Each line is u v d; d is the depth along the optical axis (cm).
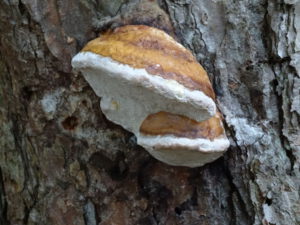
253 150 40
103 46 35
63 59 40
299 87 40
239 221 41
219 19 41
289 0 40
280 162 40
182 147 35
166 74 34
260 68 41
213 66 41
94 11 40
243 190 41
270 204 40
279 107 41
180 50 36
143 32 36
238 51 41
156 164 41
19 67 41
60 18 40
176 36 40
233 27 41
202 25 41
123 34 36
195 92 34
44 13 39
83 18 40
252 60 41
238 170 40
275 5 40
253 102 41
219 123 38
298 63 40
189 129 36
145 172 41
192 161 38
